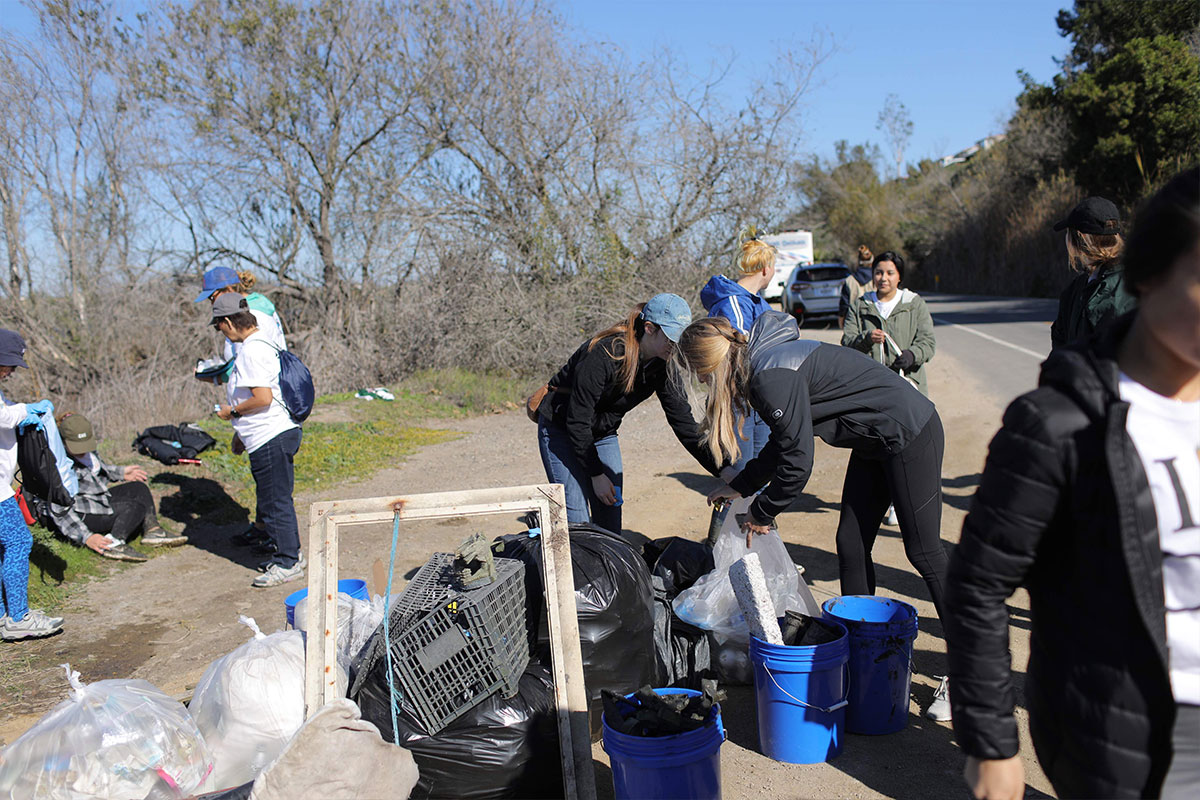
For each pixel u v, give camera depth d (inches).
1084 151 1096.8
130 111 621.0
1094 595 60.2
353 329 629.9
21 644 193.9
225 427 395.2
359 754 97.3
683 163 660.7
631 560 140.6
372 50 664.4
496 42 655.8
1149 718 59.4
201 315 626.5
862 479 151.8
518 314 595.8
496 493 125.6
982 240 1561.3
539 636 131.1
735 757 133.2
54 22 585.3
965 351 619.5
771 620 132.6
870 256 406.6
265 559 251.8
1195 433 59.5
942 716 139.4
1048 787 119.6
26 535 194.2
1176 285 56.7
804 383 131.2
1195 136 1000.9
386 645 117.1
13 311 572.4
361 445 403.2
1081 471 59.3
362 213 652.1
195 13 629.0
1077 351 62.9
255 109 653.3
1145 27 1146.7
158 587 230.4
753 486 138.4
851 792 121.3
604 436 179.2
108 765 108.7
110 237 621.3
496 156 671.8
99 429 459.2
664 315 156.4
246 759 121.0
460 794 118.0
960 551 65.2
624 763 111.0
